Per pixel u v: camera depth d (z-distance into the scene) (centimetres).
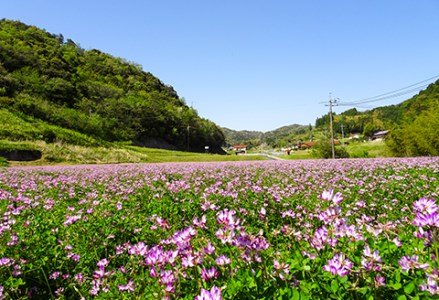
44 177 1638
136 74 18212
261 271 252
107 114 11225
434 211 240
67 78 11900
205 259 299
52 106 8631
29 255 479
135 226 625
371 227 308
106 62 17662
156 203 816
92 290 387
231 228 275
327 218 295
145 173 1762
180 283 274
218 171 1820
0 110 5397
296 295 222
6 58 10488
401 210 624
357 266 246
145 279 336
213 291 198
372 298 213
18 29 15112
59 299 406
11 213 711
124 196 953
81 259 494
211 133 15925
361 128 18488
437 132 3438
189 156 6450
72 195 1060
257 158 6216
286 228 369
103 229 586
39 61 11819
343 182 1065
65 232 590
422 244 256
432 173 1238
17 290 404
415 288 213
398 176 1069
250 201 762
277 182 1188
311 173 1461
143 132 11781
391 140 4228
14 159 3672
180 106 17650
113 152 4938
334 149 5034
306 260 273
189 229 290
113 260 486
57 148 4200
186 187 1002
